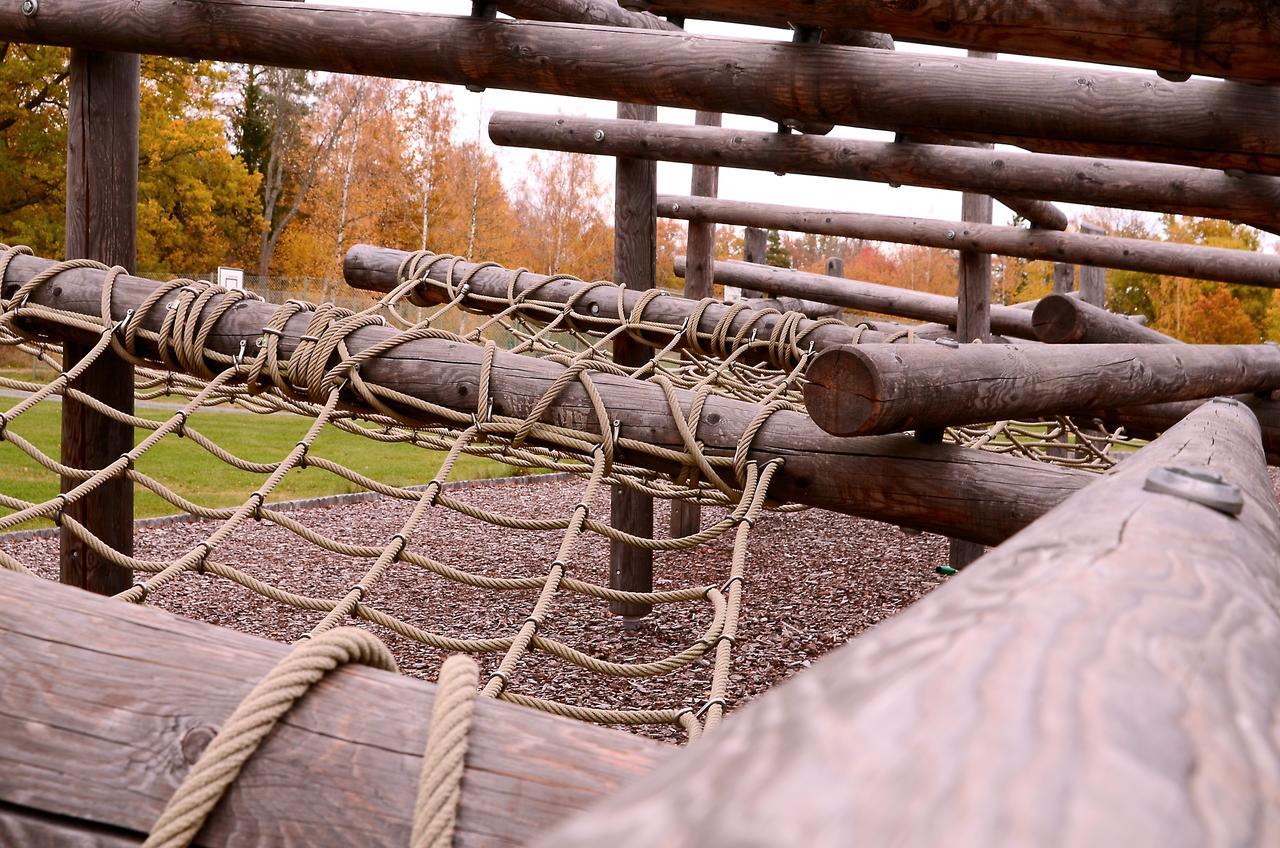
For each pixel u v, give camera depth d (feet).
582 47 14.78
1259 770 1.40
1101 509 3.43
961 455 11.29
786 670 21.26
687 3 12.25
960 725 1.37
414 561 11.21
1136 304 143.13
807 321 23.62
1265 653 1.99
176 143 110.01
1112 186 22.56
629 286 25.18
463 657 3.77
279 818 3.31
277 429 59.31
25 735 3.58
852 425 9.93
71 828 3.46
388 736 3.44
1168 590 2.26
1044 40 10.55
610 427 12.53
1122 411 23.02
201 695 3.61
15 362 85.56
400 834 3.25
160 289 14.58
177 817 3.24
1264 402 20.49
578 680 20.33
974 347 11.37
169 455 46.73
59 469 13.01
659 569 30.37
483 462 53.16
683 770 1.37
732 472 12.19
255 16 15.07
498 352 13.32
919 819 1.09
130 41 15.31
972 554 29.35
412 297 28.02
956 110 14.05
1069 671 1.60
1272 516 4.36
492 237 138.10
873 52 14.35
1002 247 32.14
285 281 126.31
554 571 10.85
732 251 184.34
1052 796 1.17
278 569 28.58
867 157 24.12
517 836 3.23
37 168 95.61
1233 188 21.31
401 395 13.17
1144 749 1.36
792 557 32.09
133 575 16.40
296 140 142.72
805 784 1.20
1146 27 10.17
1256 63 9.98
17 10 15.42
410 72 15.24
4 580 4.04
